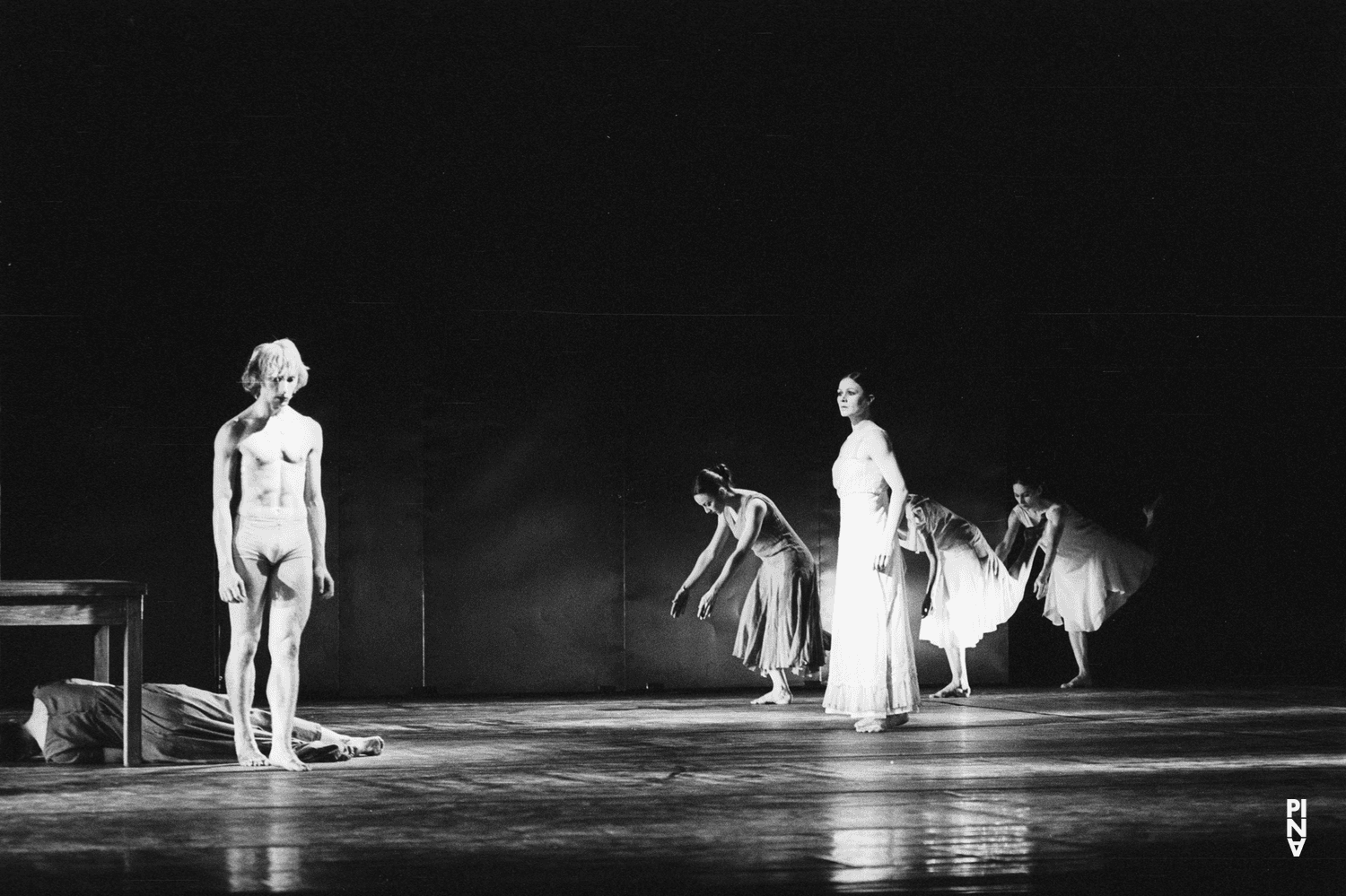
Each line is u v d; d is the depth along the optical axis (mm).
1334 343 12852
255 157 11211
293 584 7344
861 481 9000
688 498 11797
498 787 6613
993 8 12172
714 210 11906
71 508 10875
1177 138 12500
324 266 11320
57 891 4551
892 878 4684
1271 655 12641
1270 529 12633
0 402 10812
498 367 11570
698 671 11750
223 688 10992
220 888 4578
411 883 4641
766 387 11930
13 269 10867
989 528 12227
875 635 8898
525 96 11633
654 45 11781
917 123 12148
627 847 5191
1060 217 12383
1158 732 8758
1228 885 4645
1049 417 12375
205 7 11109
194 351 11078
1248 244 12602
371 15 11344
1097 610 12227
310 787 6613
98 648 8000
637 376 11766
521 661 11539
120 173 11031
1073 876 4723
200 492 11031
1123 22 12344
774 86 11961
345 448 11312
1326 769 7172
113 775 7043
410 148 11453
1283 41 12531
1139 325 12500
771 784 6664
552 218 11672
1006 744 8141
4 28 10867
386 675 11336
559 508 11625
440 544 11445
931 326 12180
